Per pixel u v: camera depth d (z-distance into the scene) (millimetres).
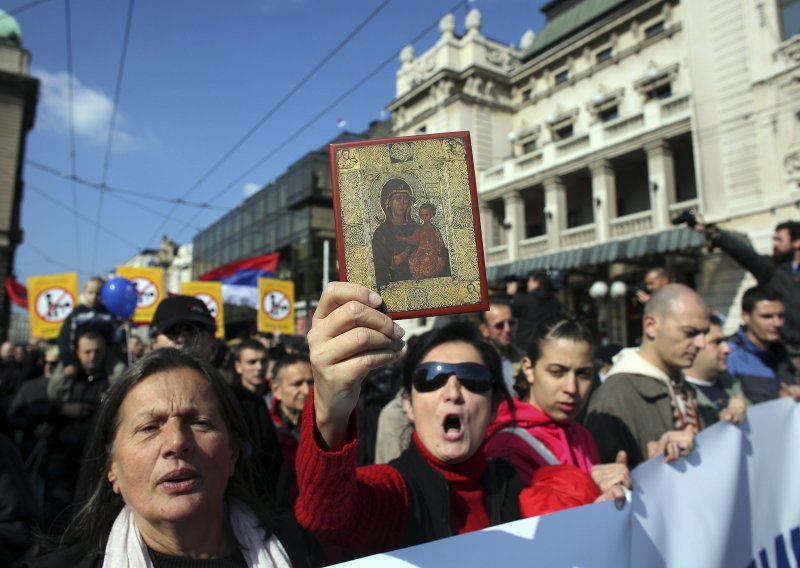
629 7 18484
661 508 1892
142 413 1435
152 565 1392
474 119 22219
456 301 1369
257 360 4121
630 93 18625
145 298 8203
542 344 2467
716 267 13945
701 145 14633
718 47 14430
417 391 1972
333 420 1315
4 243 24266
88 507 1494
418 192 1418
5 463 2146
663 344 2855
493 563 1503
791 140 12891
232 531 1573
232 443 1604
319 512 1418
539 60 21688
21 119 25234
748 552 2127
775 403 2500
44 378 4070
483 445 1976
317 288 25703
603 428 2734
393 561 1412
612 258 15344
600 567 1651
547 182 19047
